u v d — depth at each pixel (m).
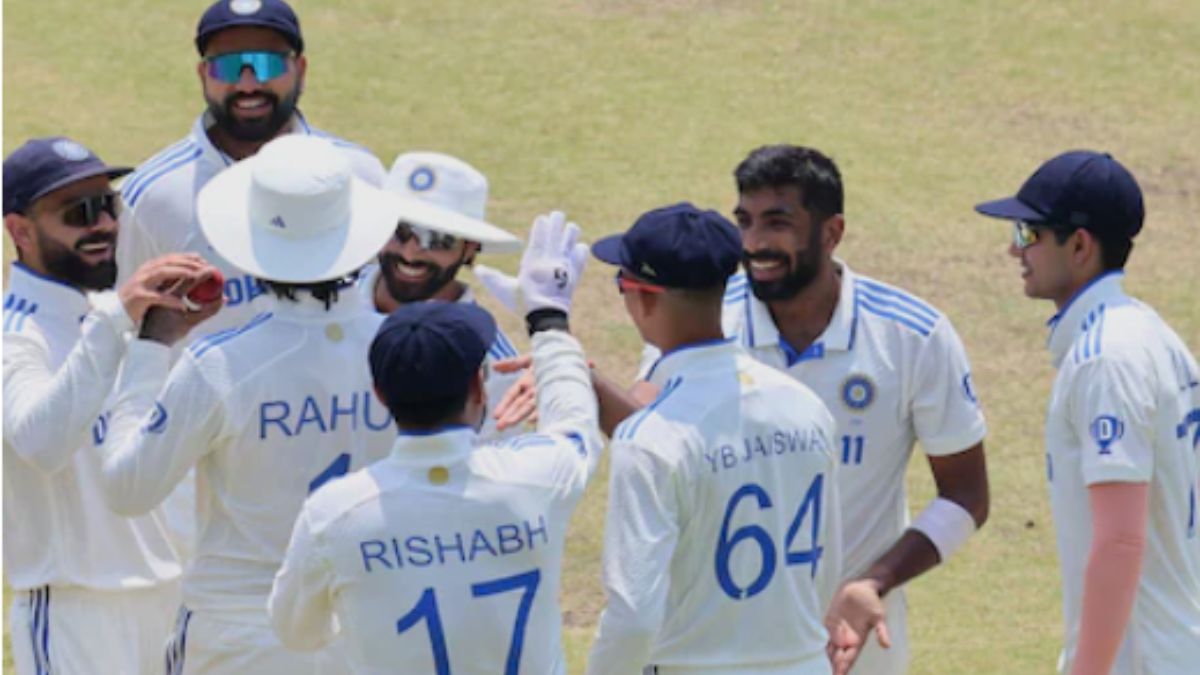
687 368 18.44
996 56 68.62
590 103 64.56
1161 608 20.05
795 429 18.56
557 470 17.38
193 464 18.98
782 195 20.81
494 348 20.80
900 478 22.00
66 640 22.23
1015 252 21.00
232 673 19.19
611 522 17.91
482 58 67.56
